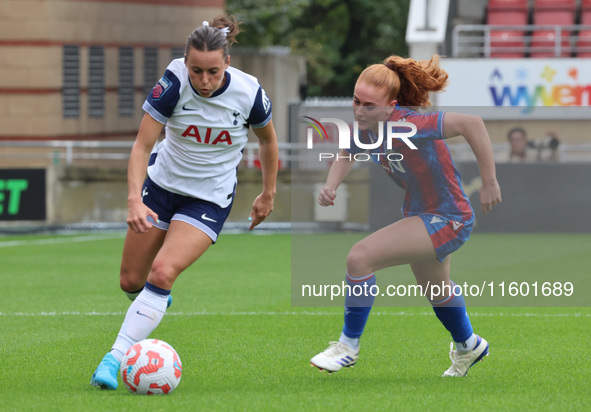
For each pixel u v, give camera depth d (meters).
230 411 10.91
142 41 56.31
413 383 13.04
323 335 17.91
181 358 15.32
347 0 87.31
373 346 16.64
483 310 21.27
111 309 21.33
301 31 84.19
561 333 18.19
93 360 15.03
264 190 13.62
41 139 50.81
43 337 17.53
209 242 12.79
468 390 12.41
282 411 10.94
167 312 20.91
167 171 12.95
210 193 12.87
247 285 25.56
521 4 51.84
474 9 52.97
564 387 12.73
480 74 43.53
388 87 12.58
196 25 58.53
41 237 39.66
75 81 52.41
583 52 50.91
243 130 12.85
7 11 50.34
